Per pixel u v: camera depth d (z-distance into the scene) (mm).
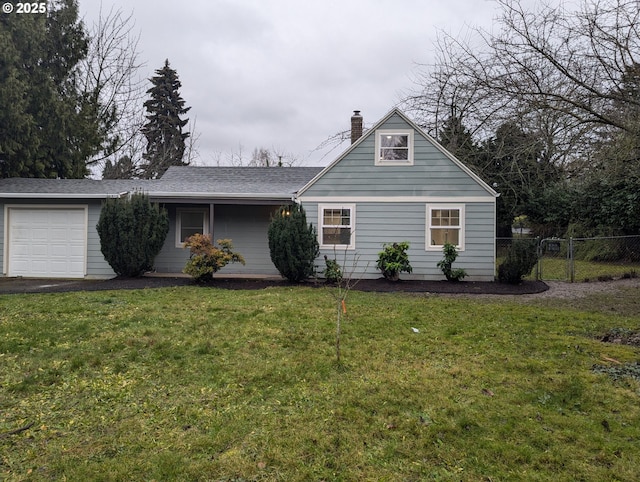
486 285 12273
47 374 4727
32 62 17969
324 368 4988
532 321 7582
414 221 13352
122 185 15164
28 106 17594
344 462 3123
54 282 12500
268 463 3107
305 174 17484
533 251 12609
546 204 20328
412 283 12602
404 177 13367
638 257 16812
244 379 4668
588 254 18188
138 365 5086
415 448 3311
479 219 13141
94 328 6648
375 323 7281
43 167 18281
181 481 2885
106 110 25062
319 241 13562
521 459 3164
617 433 3531
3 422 3684
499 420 3764
